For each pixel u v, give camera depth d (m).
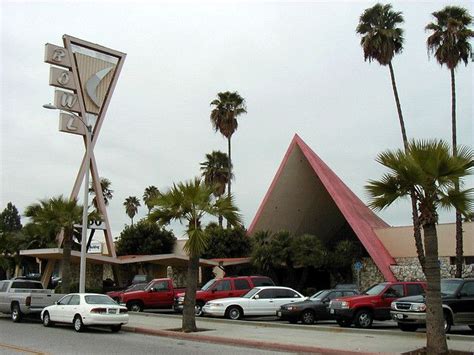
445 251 34.97
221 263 40.38
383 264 35.28
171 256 39.84
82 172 40.94
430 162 12.38
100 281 45.56
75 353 13.16
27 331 18.95
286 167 40.47
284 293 23.67
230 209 18.89
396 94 36.16
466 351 12.30
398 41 36.25
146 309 30.42
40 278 44.78
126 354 13.13
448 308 16.61
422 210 12.81
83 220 24.83
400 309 17.08
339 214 46.94
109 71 42.66
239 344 15.61
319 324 21.56
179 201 18.44
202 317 24.19
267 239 40.72
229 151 50.09
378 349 13.41
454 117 34.25
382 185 13.18
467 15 34.09
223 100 49.75
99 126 41.56
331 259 38.59
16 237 50.50
